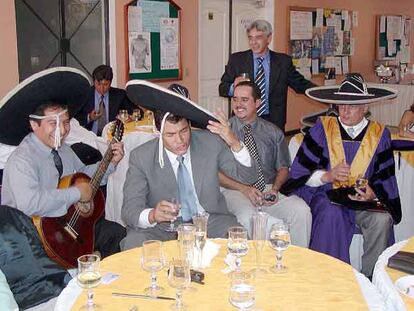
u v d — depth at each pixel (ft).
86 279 5.04
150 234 8.04
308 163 10.23
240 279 5.24
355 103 9.84
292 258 6.23
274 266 5.97
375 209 9.61
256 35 14.15
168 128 7.89
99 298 5.23
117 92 16.49
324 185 10.18
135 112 15.40
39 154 8.05
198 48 22.24
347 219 9.82
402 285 5.29
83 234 8.41
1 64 16.02
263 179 10.57
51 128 7.91
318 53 28.53
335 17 29.40
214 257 6.25
